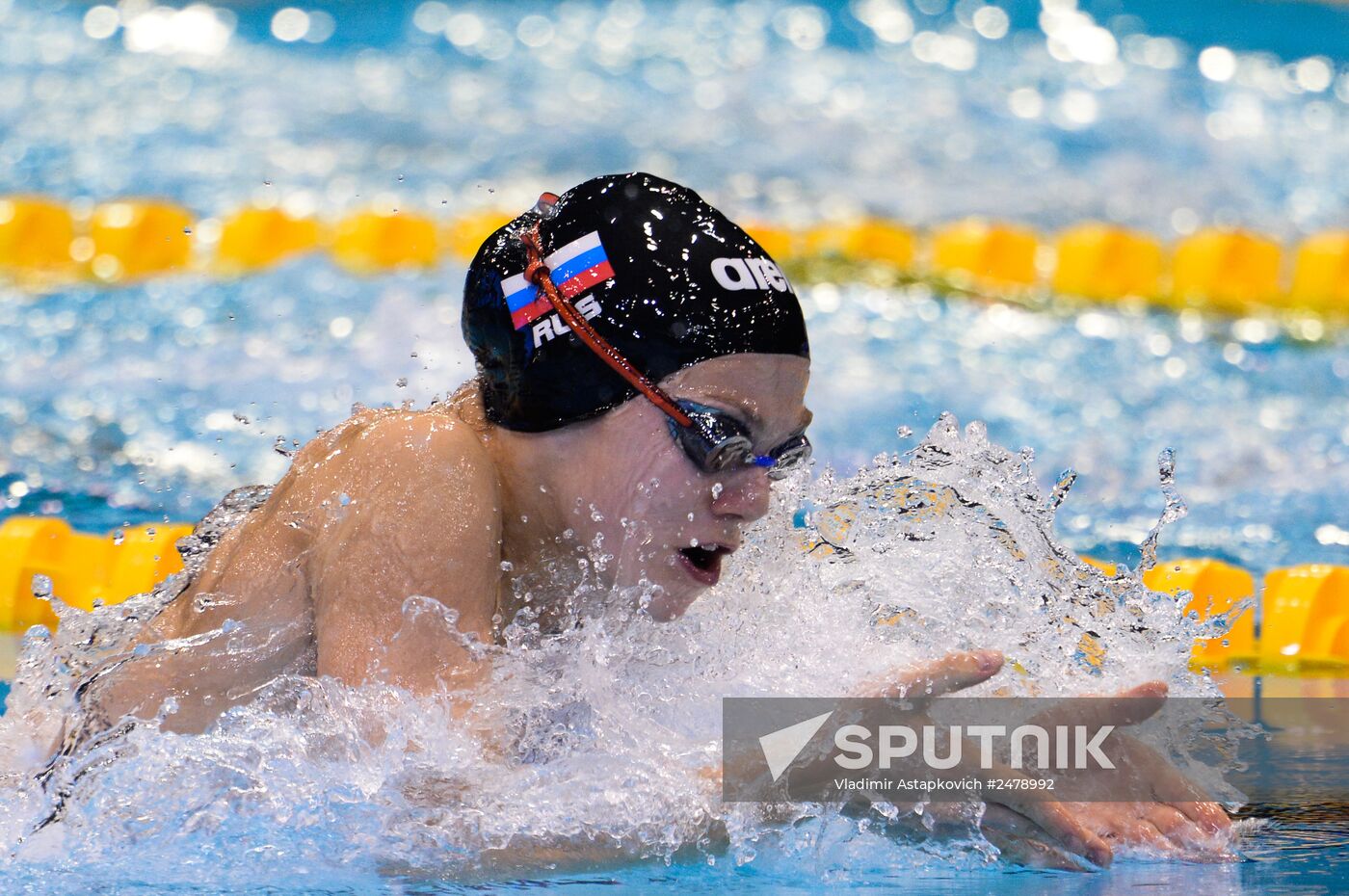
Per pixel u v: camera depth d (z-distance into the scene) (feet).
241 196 90.58
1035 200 100.27
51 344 62.08
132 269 75.41
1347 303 78.13
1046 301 78.02
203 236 80.48
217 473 48.08
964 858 19.40
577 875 18.20
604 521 19.72
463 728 18.67
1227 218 97.25
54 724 22.29
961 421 56.80
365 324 65.00
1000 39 143.13
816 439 53.16
